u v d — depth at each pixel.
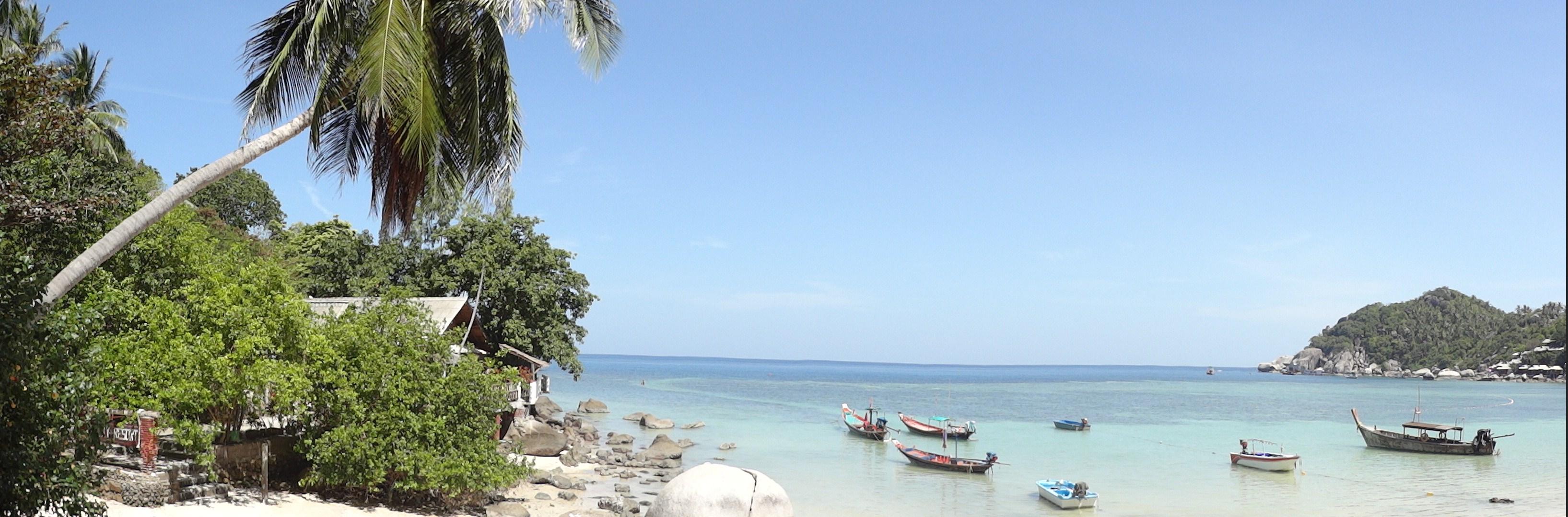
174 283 23.09
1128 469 43.31
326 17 14.66
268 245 47.09
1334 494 36.62
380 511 22.38
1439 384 186.12
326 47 15.00
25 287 10.79
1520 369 196.38
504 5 14.51
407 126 14.70
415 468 22.89
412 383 22.98
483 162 16.62
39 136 13.29
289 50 14.87
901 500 33.47
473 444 23.98
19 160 13.58
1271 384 182.00
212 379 20.42
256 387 20.88
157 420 19.55
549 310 49.22
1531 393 143.88
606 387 121.25
